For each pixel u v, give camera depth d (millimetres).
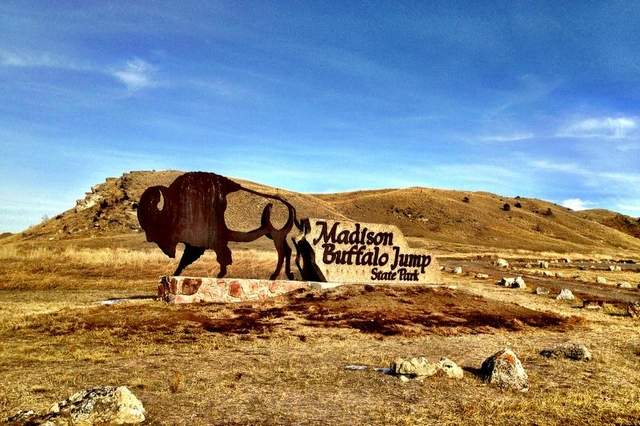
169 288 18078
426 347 13695
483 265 52344
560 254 93062
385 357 12078
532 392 9422
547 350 13180
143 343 12508
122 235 61938
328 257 20766
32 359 10609
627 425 7664
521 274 42531
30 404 7531
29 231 82438
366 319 16547
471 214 122438
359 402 8375
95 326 13906
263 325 15180
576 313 21984
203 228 18891
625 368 11984
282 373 10172
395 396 8797
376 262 21594
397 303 18703
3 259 31016
